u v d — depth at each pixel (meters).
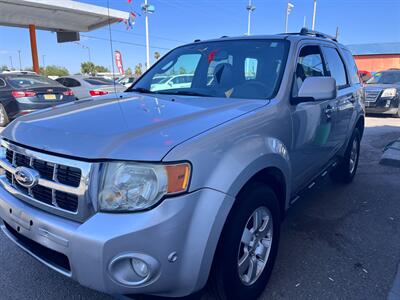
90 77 12.98
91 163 1.84
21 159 2.22
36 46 18.88
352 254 3.12
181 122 2.15
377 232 3.54
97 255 1.76
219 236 1.96
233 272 2.16
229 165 2.03
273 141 2.48
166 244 1.79
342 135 4.21
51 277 2.76
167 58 3.79
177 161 1.82
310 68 3.38
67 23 19.27
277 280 2.74
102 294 2.57
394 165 5.93
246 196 2.21
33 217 2.03
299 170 3.11
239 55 3.24
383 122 11.12
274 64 3.01
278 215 2.62
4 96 9.26
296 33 3.62
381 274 2.83
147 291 1.84
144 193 1.80
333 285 2.68
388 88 11.89
